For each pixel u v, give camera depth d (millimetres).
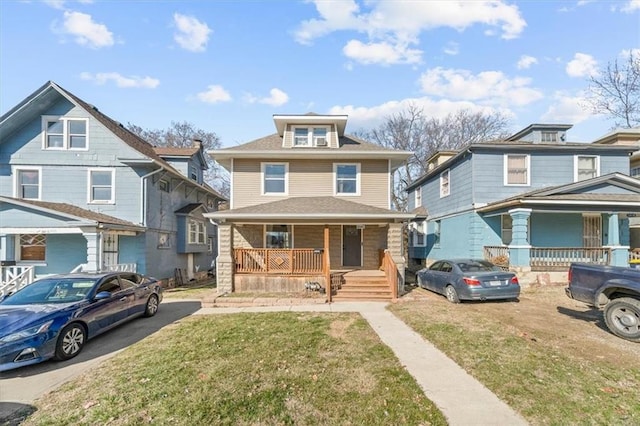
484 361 5168
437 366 5020
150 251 14797
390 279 11000
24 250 13188
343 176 14305
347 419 3588
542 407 3756
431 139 31656
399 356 5465
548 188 13633
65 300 6355
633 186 13203
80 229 11531
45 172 13914
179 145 37562
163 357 5520
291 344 6125
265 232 14055
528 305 9461
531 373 4684
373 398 4035
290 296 10773
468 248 14977
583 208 12359
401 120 32312
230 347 5988
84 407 3922
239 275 11711
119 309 7266
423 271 12531
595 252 13570
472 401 3926
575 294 7258
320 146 14633
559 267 12336
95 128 14180
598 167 14531
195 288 15531
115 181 14180
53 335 5387
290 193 14109
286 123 14539
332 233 14227
